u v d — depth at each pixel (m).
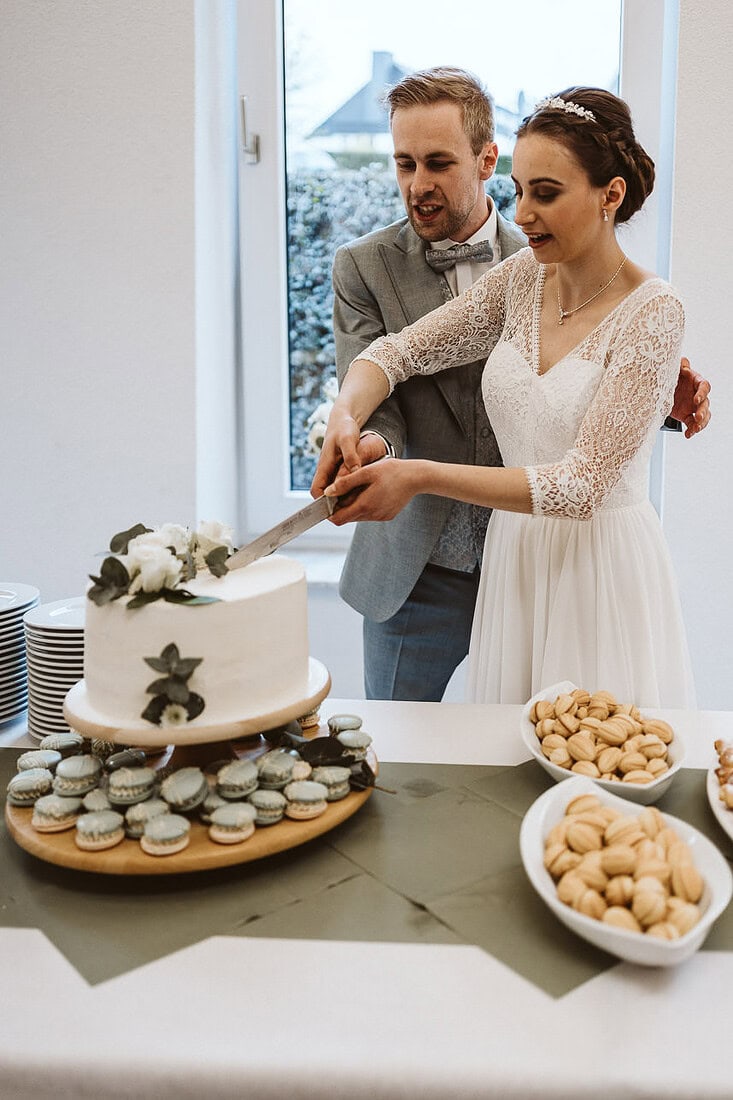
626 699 1.45
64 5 2.10
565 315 1.42
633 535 1.46
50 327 2.22
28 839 0.93
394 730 1.25
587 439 1.30
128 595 0.97
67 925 0.86
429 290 1.72
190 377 2.20
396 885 0.91
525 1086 0.69
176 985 0.78
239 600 0.96
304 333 2.43
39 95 2.14
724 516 2.12
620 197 1.29
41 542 2.31
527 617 1.51
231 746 1.07
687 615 2.16
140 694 0.96
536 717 1.14
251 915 0.87
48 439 2.27
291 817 0.96
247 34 2.25
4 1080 0.71
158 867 0.88
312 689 1.05
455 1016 0.74
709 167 2.02
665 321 1.30
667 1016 0.74
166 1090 0.71
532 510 1.28
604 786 0.99
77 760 1.00
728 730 1.23
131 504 2.26
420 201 1.59
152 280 2.17
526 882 0.91
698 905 0.81
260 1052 0.71
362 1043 0.72
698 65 1.99
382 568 1.77
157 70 2.11
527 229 1.31
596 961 0.81
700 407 1.48
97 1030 0.73
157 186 2.14
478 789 1.08
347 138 2.32
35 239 2.19
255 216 2.34
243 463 2.50
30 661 1.23
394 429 1.59
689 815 1.02
